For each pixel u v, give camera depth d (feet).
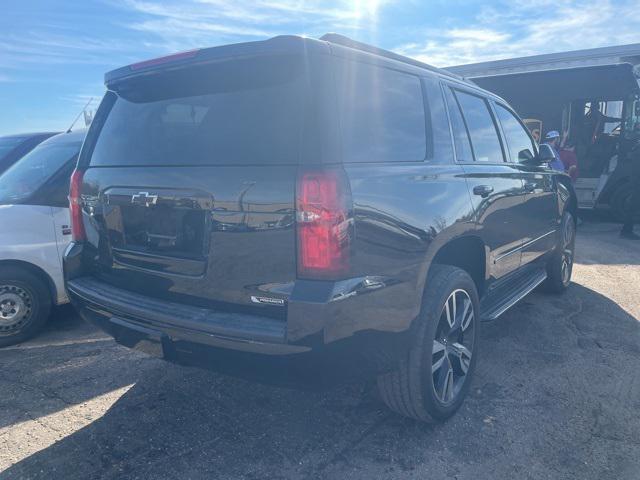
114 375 12.41
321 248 7.37
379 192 8.14
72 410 10.82
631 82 33.40
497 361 12.80
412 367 9.19
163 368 12.72
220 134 8.31
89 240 10.56
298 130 7.62
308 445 9.50
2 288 14.28
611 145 35.24
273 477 8.63
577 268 22.27
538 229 15.11
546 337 14.30
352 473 8.70
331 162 7.50
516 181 13.26
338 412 10.57
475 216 10.71
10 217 14.25
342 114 7.96
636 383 11.62
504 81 38.63
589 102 36.01
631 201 29.01
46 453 9.34
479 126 12.55
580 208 36.63
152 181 9.01
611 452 9.15
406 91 9.87
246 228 7.88
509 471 8.70
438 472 8.70
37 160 15.99
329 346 7.39
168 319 8.38
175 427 10.11
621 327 15.06
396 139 9.21
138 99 9.72
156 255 9.11
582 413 10.41
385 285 8.18
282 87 7.97
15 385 12.00
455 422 10.18
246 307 8.09
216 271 8.28
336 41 8.49
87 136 10.61
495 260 12.21
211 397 11.25
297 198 7.41
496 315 12.09
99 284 10.26
